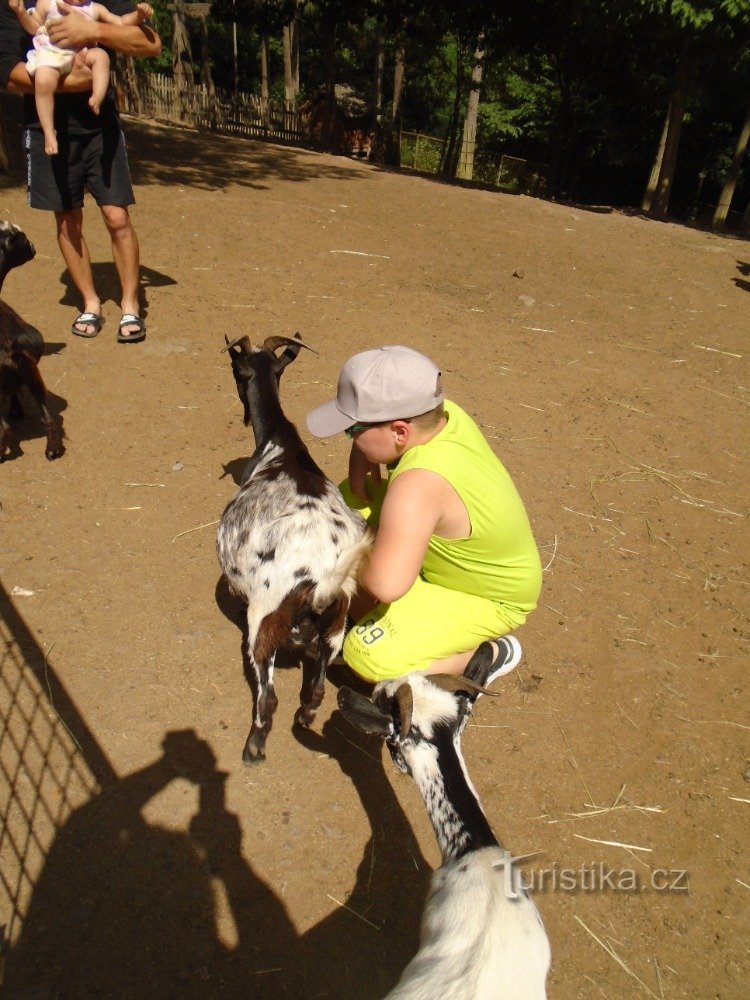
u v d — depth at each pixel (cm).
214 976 242
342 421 266
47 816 279
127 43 512
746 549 470
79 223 570
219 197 1054
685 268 1092
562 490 505
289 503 305
